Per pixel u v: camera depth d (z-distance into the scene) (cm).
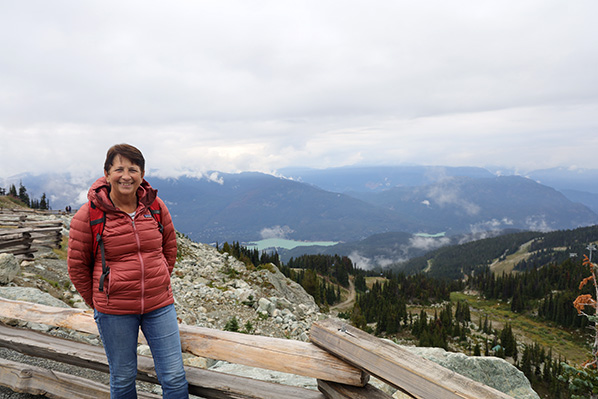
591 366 699
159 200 281
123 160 246
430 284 17025
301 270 13675
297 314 2291
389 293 14488
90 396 348
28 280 963
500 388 504
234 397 280
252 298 2027
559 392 4884
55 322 370
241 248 7812
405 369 200
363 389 236
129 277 247
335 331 244
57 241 1652
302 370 249
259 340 276
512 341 8619
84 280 259
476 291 18300
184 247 3181
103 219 245
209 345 291
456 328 9956
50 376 371
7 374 383
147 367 316
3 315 401
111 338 258
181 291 1983
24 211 2984
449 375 192
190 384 296
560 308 12394
